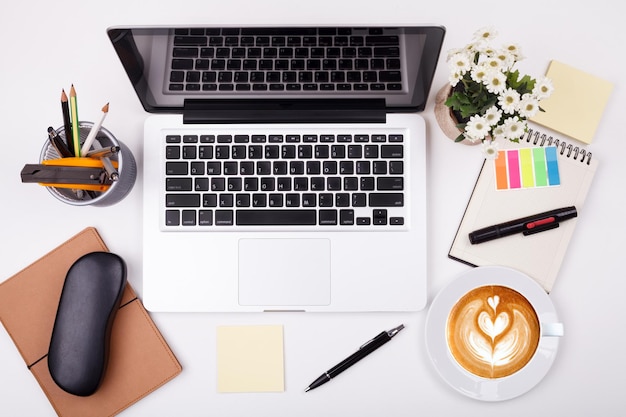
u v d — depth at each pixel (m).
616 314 0.78
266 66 0.74
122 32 0.68
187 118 0.75
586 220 0.78
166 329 0.77
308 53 0.74
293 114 0.75
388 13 0.79
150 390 0.76
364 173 0.75
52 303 0.77
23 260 0.78
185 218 0.75
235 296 0.76
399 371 0.77
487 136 0.71
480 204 0.77
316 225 0.75
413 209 0.75
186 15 0.80
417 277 0.75
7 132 0.79
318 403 0.77
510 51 0.65
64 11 0.79
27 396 0.77
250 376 0.77
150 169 0.75
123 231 0.78
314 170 0.75
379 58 0.74
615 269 0.78
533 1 0.79
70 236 0.78
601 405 0.77
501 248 0.77
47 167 0.63
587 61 0.79
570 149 0.78
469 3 0.79
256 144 0.75
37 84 0.79
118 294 0.73
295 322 0.77
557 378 0.77
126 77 0.79
